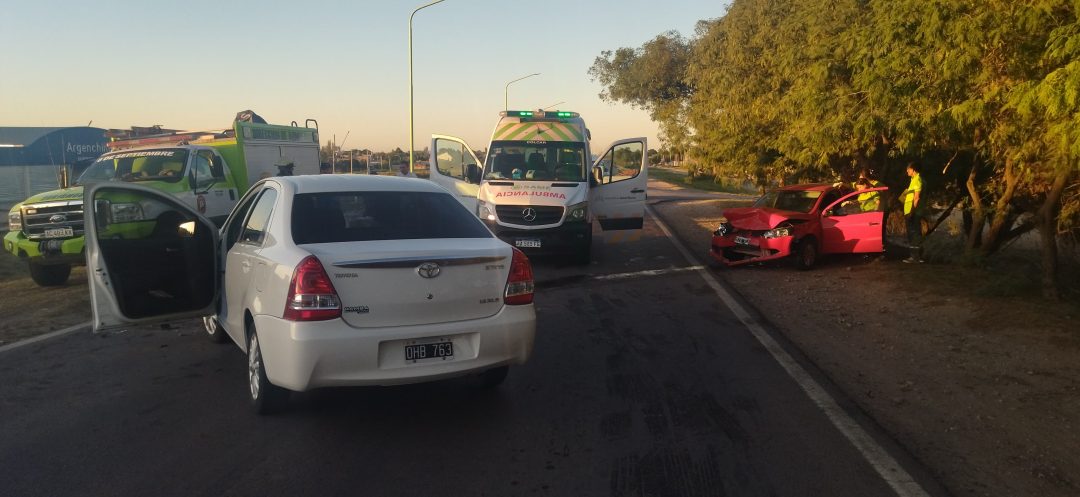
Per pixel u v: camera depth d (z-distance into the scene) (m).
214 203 13.09
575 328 8.12
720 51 20.38
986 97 7.96
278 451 4.56
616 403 5.54
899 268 12.01
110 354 6.88
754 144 18.55
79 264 11.06
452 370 4.79
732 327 8.22
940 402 5.68
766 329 8.12
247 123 15.06
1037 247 15.16
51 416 5.20
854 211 13.01
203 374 6.23
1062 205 9.85
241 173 14.72
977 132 9.89
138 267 5.84
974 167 12.00
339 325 4.52
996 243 12.55
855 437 4.86
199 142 15.20
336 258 4.58
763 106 16.41
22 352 6.98
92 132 29.39
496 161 13.79
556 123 14.17
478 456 4.50
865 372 6.53
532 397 5.66
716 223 22.84
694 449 4.64
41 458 4.44
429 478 4.18
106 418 5.16
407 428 4.97
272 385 5.00
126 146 16.02
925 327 8.20
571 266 13.27
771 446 4.70
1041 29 7.26
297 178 5.77
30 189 27.75
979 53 7.78
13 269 13.84
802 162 12.79
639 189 14.63
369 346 4.54
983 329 7.96
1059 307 8.58
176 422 5.07
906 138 9.83
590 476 4.23
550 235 12.76
